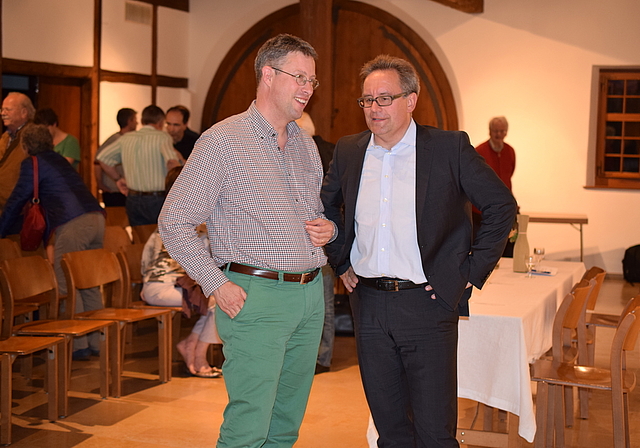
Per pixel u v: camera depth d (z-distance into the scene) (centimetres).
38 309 480
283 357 238
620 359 294
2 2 721
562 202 867
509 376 293
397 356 254
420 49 920
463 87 893
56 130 642
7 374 332
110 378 445
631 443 348
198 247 225
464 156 242
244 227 229
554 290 373
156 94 946
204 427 366
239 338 231
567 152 860
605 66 840
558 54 852
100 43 845
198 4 999
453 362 248
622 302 701
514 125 877
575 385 300
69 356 425
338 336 575
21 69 748
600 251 859
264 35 998
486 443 320
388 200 246
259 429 234
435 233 239
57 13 786
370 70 245
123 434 354
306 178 246
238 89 1016
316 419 382
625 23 827
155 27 936
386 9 930
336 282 613
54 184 463
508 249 670
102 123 858
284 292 232
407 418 261
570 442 353
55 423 367
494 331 296
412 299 244
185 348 463
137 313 432
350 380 455
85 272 428
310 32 641
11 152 526
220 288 224
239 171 227
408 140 246
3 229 456
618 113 859
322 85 642
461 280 242
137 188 618
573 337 401
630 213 845
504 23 868
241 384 232
